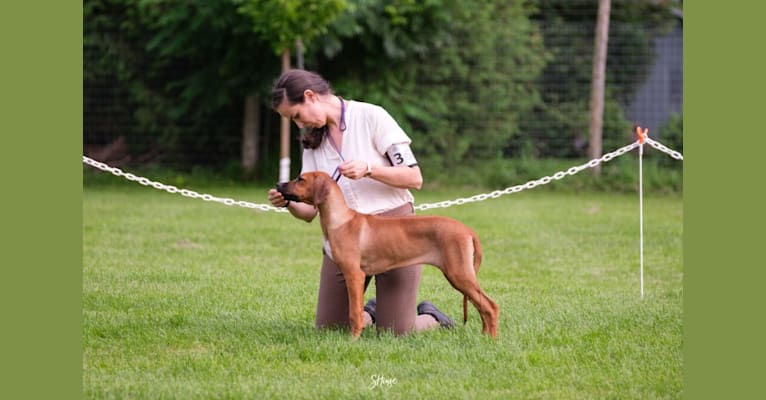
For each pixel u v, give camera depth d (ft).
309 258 38.55
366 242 23.98
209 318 27.40
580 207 56.49
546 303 29.78
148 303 29.50
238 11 58.54
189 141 71.87
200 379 21.58
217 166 71.87
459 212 53.52
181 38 65.41
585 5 77.36
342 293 25.66
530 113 70.79
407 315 25.25
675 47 76.64
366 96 68.64
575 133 71.10
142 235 43.01
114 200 56.29
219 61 68.18
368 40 66.74
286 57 59.62
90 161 31.48
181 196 59.77
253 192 62.69
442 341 24.29
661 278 35.04
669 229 46.93
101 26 70.54
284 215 50.57
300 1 56.54
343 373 21.90
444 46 69.21
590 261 38.55
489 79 69.97
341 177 25.29
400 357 22.98
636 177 66.54
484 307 24.18
